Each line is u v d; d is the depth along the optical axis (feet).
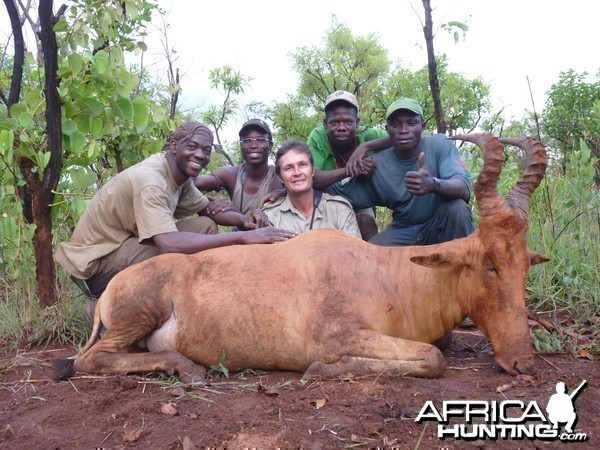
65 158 21.25
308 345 14.38
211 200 20.27
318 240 15.42
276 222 19.16
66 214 21.22
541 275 20.33
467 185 19.27
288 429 11.29
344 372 13.88
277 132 42.70
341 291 14.49
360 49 44.93
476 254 14.05
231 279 15.14
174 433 11.48
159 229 16.76
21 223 19.95
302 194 19.08
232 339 14.90
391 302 14.64
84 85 20.26
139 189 16.99
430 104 35.65
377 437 11.09
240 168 22.39
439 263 14.12
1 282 22.12
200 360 15.25
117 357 14.94
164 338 15.38
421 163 17.12
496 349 13.83
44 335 18.47
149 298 15.25
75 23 19.49
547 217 22.79
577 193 22.08
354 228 19.38
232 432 11.36
